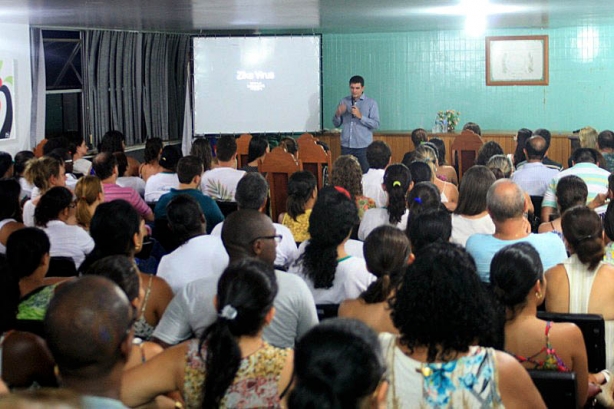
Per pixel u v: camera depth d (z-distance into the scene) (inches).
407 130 521.0
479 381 85.1
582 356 113.6
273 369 86.4
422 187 192.9
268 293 86.7
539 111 512.1
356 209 140.6
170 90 506.0
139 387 89.6
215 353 84.8
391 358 87.2
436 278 85.7
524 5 301.9
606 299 139.3
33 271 136.4
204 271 151.5
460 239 187.3
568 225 144.3
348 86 526.3
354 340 60.7
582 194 200.8
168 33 492.1
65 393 44.7
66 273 172.4
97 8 278.5
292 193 206.7
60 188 190.7
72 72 420.5
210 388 84.7
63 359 72.1
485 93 515.5
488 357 85.9
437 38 514.6
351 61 524.4
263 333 114.7
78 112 427.8
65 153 301.7
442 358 85.7
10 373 101.8
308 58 474.9
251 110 481.1
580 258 139.6
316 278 139.9
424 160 256.5
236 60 476.7
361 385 59.3
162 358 90.3
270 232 124.4
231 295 86.2
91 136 423.8
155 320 132.3
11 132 362.0
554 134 474.0
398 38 518.3
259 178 193.5
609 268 140.1
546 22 439.8
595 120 506.6
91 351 71.4
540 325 113.2
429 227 151.3
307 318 116.7
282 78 477.7
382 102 525.0
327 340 60.8
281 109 480.4
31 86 379.6
